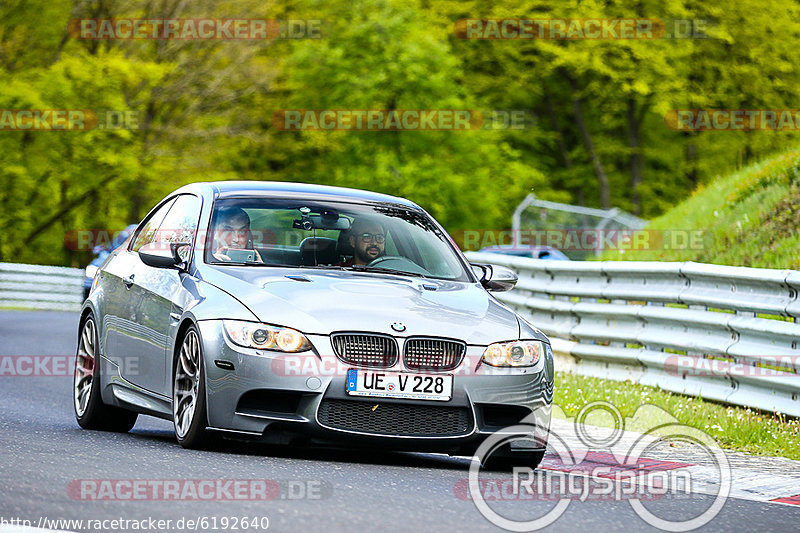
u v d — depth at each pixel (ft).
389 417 71.05
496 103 508.94
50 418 96.02
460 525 51.65
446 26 476.95
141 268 86.79
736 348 106.83
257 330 71.20
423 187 433.48
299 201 84.94
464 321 74.33
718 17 460.96
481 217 456.04
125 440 80.23
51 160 386.52
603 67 453.17
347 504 55.11
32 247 424.46
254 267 78.84
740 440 90.17
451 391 71.56
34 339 190.90
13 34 402.72
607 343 131.95
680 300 117.60
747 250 176.35
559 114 539.70
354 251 82.43
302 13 439.63
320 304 72.90
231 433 71.46
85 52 388.98
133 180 385.50
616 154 529.45
